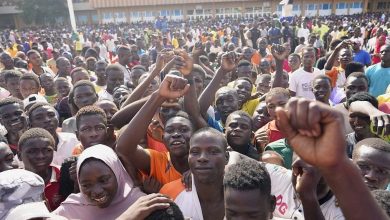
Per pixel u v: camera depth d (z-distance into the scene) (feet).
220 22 111.14
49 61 35.27
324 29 65.46
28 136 9.48
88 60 29.81
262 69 26.61
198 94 15.48
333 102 17.19
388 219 3.22
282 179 8.12
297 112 2.87
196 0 136.87
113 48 62.80
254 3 135.54
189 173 7.97
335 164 3.01
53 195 9.37
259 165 6.08
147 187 8.70
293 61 24.38
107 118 11.16
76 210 7.59
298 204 7.73
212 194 7.52
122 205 7.57
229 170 6.09
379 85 18.08
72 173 8.73
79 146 11.03
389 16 107.76
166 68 12.21
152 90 14.51
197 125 10.71
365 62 25.49
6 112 12.15
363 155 7.15
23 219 5.53
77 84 15.25
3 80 22.58
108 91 19.61
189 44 57.77
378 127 7.05
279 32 59.31
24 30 132.36
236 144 10.53
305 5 127.54
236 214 5.70
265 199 5.81
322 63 26.40
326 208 7.08
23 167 10.32
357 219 3.18
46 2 149.48
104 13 140.77
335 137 2.88
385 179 7.07
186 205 7.47
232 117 10.70
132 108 10.24
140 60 31.81
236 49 33.78
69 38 73.67
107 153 7.66
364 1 130.21
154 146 10.87
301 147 3.03
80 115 10.10
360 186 3.16
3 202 5.91
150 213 5.31
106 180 7.34
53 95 20.61
